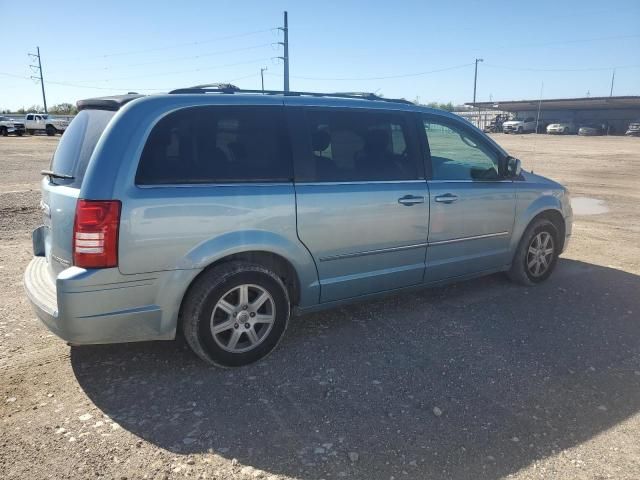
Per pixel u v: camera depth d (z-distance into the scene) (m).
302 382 3.60
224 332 3.75
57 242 3.41
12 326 4.46
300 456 2.83
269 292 3.79
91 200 3.16
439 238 4.73
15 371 3.70
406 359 3.94
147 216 3.28
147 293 3.36
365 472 2.72
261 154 3.76
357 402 3.36
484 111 77.62
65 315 3.17
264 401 3.36
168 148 3.41
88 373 3.68
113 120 3.33
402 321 4.66
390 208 4.32
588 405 3.37
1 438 2.95
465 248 4.98
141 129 3.34
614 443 2.99
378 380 3.63
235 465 2.76
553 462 2.82
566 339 4.34
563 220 5.83
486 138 5.16
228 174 3.60
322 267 4.07
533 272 5.63
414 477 2.69
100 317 3.24
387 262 4.43
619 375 3.76
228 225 3.55
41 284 3.60
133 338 3.40
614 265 6.53
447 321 4.67
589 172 18.53
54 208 3.44
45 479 2.64
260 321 3.81
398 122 4.51
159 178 3.36
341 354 4.01
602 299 5.29
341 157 4.14
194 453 2.85
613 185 14.91
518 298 5.28
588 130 53.34
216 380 3.61
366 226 4.20
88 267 3.18
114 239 3.19
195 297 3.53
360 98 4.40
